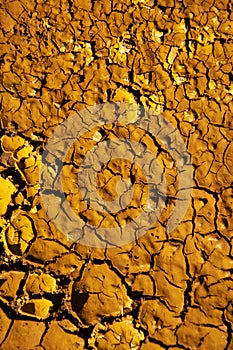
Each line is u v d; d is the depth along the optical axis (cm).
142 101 297
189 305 264
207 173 284
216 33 304
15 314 262
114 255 273
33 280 268
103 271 271
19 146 289
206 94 296
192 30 305
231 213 277
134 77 301
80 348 258
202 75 299
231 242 272
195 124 292
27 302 264
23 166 286
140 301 266
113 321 263
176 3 307
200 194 281
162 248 274
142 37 305
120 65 302
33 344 258
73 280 269
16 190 281
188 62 301
